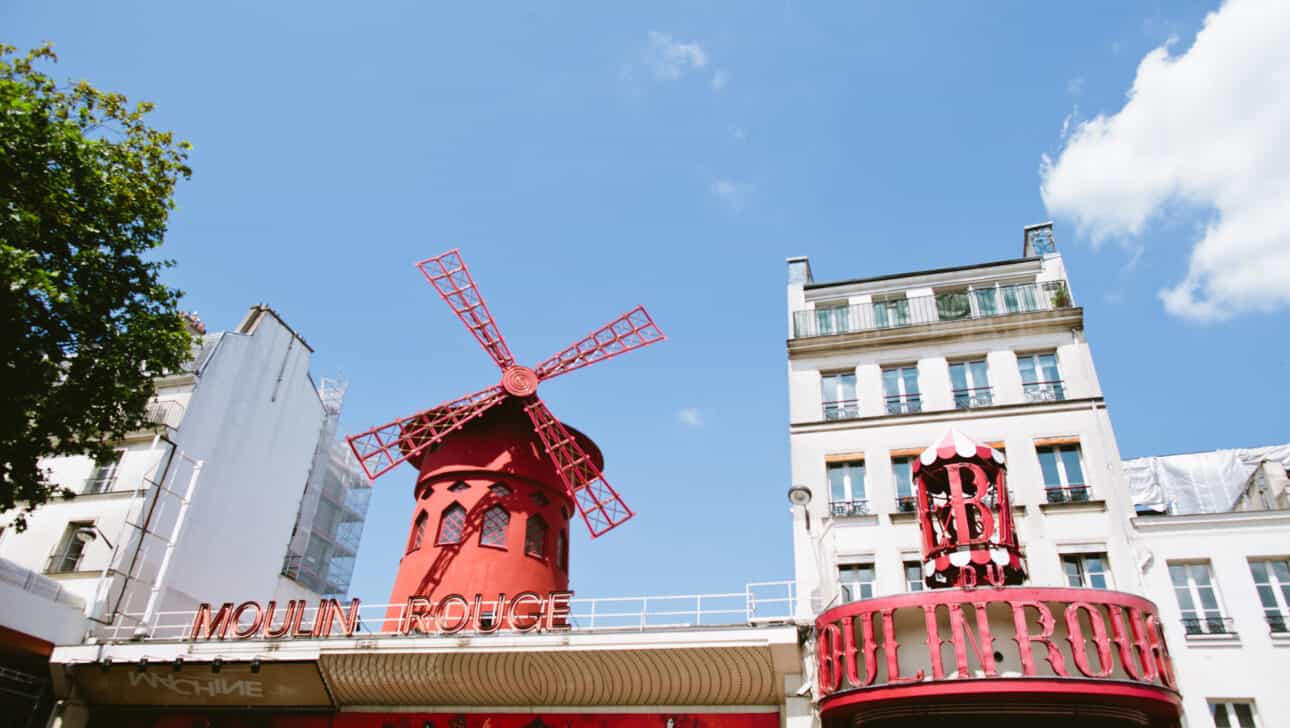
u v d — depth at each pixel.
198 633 16.77
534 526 19.23
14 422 12.07
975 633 11.93
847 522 15.41
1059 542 14.36
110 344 13.06
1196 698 12.80
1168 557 13.91
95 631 17.80
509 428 19.83
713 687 14.34
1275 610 13.21
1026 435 15.47
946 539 12.71
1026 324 16.48
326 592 28.03
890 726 12.83
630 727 14.70
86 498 20.00
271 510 23.78
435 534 18.67
